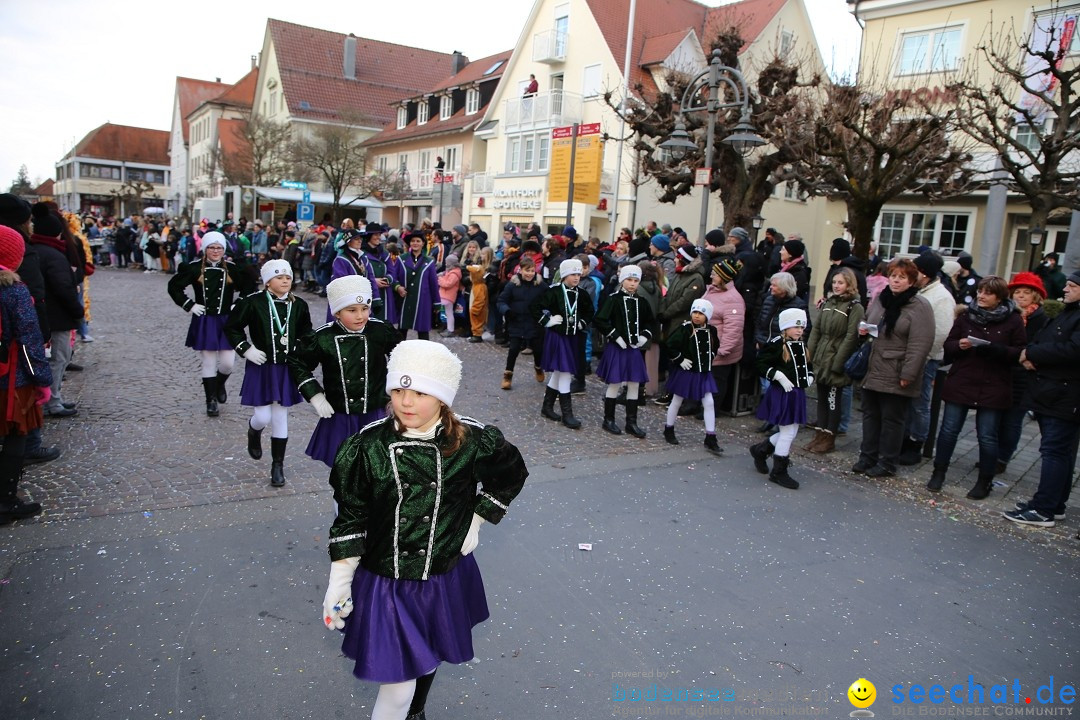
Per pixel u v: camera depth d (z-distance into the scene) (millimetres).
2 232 4281
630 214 25438
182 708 2902
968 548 5047
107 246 27750
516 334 8992
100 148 73562
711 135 9953
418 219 39188
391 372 2387
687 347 6875
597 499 5496
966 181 11570
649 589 4145
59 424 6461
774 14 25906
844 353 6863
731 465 6633
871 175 9922
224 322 6965
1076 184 10266
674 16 28922
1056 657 3719
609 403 7426
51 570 3873
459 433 2449
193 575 3924
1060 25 15133
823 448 7219
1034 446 7996
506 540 4656
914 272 6102
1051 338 5332
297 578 3967
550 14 29219
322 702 2990
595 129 16578
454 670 3283
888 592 4312
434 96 38000
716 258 8266
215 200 36375
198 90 69250
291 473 5566
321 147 34062
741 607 4016
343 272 9969
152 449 5926
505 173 30000
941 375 6984
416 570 2381
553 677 3275
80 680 3031
